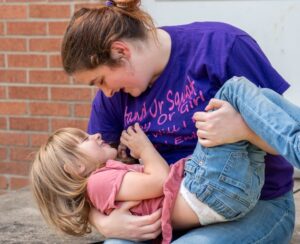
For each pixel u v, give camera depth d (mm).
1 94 3572
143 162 1896
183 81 1912
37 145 3551
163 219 1808
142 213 1843
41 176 1889
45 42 3434
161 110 1939
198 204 1783
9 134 3598
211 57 1874
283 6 3053
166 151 1981
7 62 3527
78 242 2285
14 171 3621
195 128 1903
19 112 3557
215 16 3176
